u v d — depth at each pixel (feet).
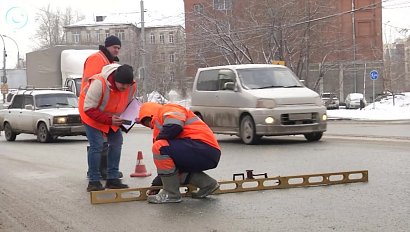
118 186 25.21
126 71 23.65
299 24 114.73
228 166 31.27
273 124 41.86
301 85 45.68
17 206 22.33
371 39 179.52
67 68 89.20
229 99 45.21
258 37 118.32
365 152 35.47
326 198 21.74
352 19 169.07
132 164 34.53
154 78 171.32
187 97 140.56
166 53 177.17
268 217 18.90
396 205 20.15
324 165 30.48
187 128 21.91
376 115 91.50
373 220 18.10
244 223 18.20
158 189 22.72
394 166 29.19
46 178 29.71
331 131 56.39
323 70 127.03
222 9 125.59
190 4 165.58
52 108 58.95
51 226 18.75
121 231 17.72
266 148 40.16
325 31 121.08
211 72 48.52
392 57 193.16
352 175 26.25
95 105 23.76
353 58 140.46
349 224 17.66
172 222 18.60
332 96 150.00
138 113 24.73
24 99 61.41
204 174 22.50
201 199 22.27
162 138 21.62
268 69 46.24
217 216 19.27
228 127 45.65
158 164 21.61
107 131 24.67
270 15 115.14
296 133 42.39
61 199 23.44
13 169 34.19
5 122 62.75
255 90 43.65
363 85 164.76
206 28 125.70
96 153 24.56
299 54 117.50
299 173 27.99
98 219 19.45
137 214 19.97
